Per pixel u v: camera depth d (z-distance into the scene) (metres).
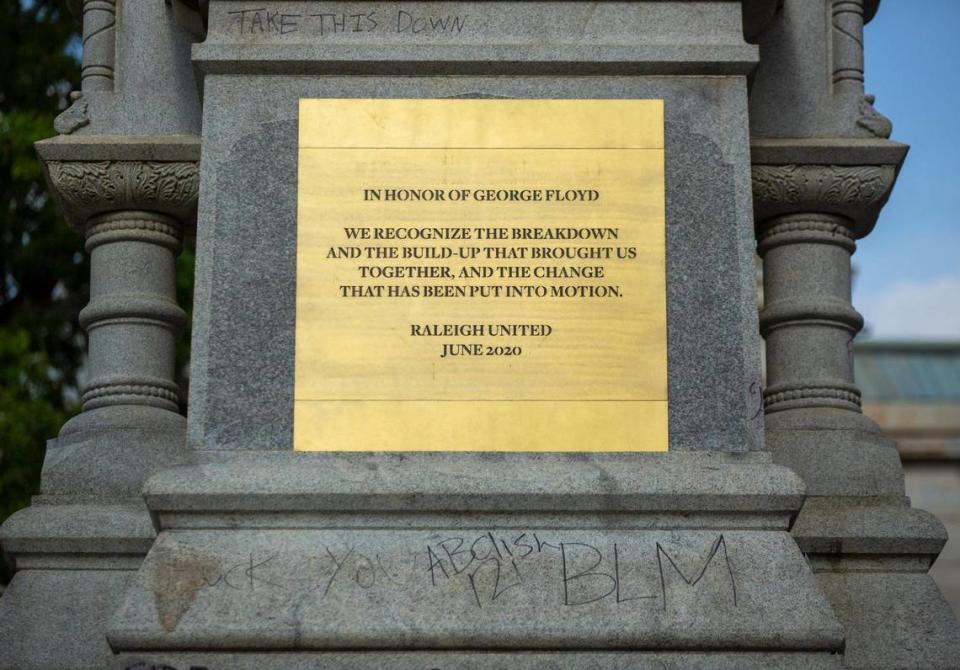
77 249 15.67
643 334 6.91
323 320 6.90
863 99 8.11
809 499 7.42
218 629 6.19
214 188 7.04
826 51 8.17
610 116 7.14
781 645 6.25
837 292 7.96
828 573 7.22
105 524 7.21
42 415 14.04
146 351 7.87
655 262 6.99
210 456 6.72
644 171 7.09
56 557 7.21
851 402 7.82
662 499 6.52
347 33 7.21
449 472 6.60
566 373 6.85
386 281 6.95
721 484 6.54
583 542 6.46
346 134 7.10
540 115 7.13
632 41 7.21
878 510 7.33
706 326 6.93
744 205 7.07
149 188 7.93
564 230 7.02
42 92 16.16
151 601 6.26
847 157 7.90
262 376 6.84
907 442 23.77
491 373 6.84
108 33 8.24
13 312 16.17
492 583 6.34
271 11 7.24
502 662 6.21
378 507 6.50
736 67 7.18
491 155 7.09
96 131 8.11
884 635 7.05
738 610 6.29
